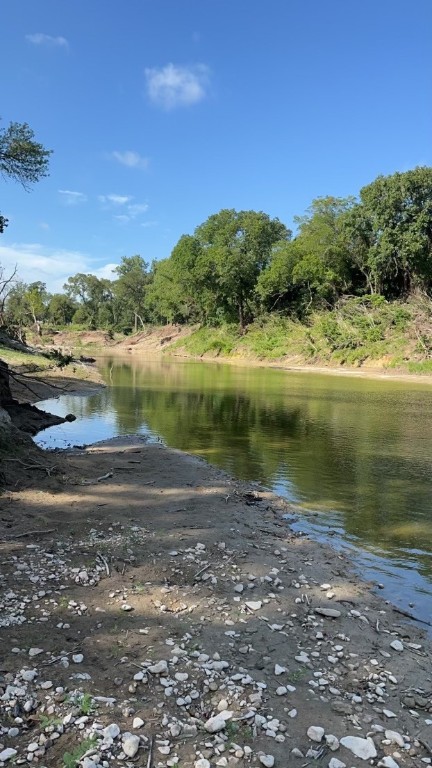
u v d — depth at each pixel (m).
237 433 17.80
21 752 3.61
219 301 77.50
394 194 51.59
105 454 13.57
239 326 76.06
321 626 5.68
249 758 3.67
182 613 5.70
